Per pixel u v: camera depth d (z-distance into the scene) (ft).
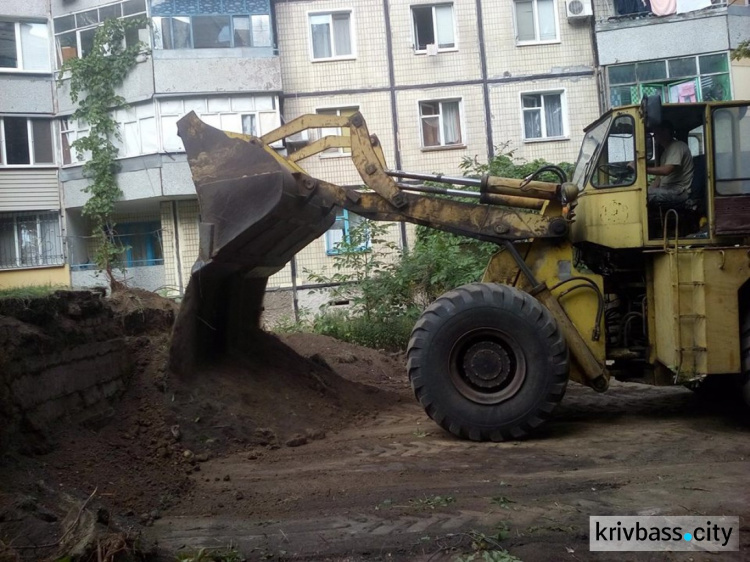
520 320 21.52
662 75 70.23
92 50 69.92
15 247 74.64
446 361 21.72
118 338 21.85
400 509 15.46
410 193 23.98
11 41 72.59
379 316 45.32
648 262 22.91
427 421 24.95
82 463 16.78
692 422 23.52
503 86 73.51
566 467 18.60
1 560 11.00
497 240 23.32
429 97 73.61
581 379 22.65
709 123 22.24
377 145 24.22
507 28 73.36
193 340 23.26
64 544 11.90
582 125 73.31
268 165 22.29
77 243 75.46
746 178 22.16
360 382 32.96
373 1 73.36
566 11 72.33
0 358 15.55
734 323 21.13
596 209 22.82
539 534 13.79
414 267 45.19
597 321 22.62
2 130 72.90
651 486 16.56
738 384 21.81
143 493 16.42
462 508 15.37
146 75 69.46
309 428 23.26
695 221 22.75
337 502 16.10
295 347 36.68
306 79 73.46
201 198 22.62
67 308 19.24
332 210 25.80
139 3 69.97
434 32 73.82
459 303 21.80
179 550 13.44
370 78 73.61
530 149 73.46
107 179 70.44
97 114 70.03
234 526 14.75
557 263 23.18
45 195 74.18
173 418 20.97
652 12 70.28
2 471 14.47
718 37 68.64
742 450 19.79
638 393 29.66
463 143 73.82
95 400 19.40
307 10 73.10
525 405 21.38
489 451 20.38
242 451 20.93
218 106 70.28
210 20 69.87
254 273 26.12
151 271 72.59
